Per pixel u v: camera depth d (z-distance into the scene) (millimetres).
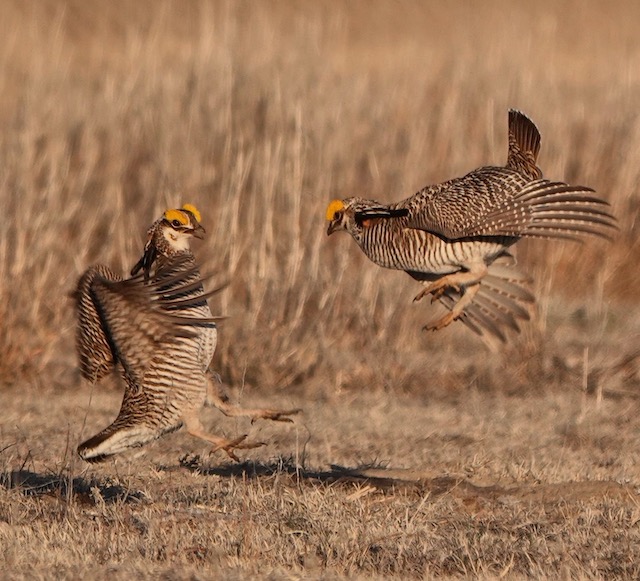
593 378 27906
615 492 16484
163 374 15133
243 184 29625
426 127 35969
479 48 44344
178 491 16500
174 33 53344
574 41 61969
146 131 34500
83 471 17969
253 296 27594
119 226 30297
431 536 14406
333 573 13023
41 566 12891
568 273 36188
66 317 28141
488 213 15945
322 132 31828
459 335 31484
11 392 25703
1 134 33125
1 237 27141
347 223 17812
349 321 29078
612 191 38031
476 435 21922
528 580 12867
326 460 19484
